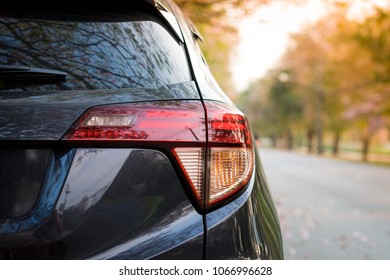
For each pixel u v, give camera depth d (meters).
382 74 31.27
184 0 6.15
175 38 2.11
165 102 1.86
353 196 12.38
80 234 1.72
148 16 2.09
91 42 1.95
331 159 39.75
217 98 2.00
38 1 2.00
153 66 1.96
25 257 1.69
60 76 1.84
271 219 2.08
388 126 39.56
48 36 1.94
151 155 1.79
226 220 1.82
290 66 54.53
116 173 1.76
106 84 1.87
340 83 39.09
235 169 1.90
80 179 1.74
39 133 1.73
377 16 6.89
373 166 29.00
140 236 1.74
